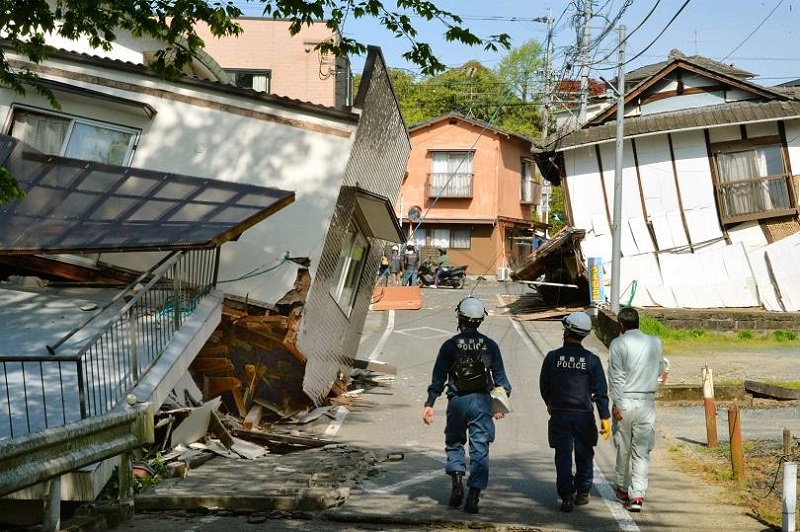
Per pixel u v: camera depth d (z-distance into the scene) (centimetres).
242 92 1282
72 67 1279
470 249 4438
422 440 1132
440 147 4425
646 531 683
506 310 2797
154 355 930
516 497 800
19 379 857
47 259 1211
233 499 727
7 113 1277
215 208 1027
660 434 1166
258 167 1280
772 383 1594
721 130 2589
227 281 1242
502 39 917
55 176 1105
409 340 2145
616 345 763
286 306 1234
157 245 908
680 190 2619
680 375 1720
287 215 1266
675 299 2575
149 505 723
